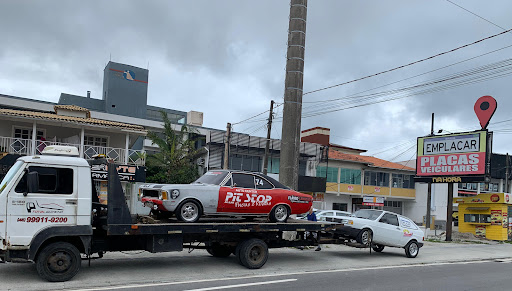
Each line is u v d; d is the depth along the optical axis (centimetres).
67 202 842
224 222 1096
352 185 4184
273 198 1121
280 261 1226
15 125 2486
